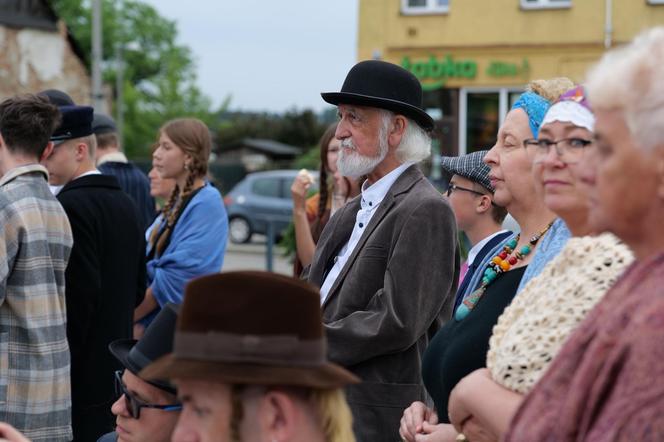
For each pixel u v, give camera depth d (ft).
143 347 12.37
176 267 23.73
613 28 89.25
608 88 7.50
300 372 8.32
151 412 12.37
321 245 17.81
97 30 89.86
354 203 17.80
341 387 8.98
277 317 8.35
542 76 91.76
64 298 18.86
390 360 15.84
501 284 12.78
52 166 21.17
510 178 13.14
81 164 21.54
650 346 6.92
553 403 7.86
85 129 21.54
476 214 19.40
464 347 12.29
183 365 8.36
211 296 8.43
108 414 20.48
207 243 23.98
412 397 15.90
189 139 24.39
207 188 24.63
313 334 8.52
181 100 230.68
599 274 9.11
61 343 18.60
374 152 16.87
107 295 20.49
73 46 96.63
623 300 7.51
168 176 24.58
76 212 20.01
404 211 16.14
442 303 15.90
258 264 83.15
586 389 7.50
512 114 13.44
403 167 16.93
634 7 88.63
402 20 94.84
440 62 94.27
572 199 10.05
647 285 7.32
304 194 24.84
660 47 7.47
